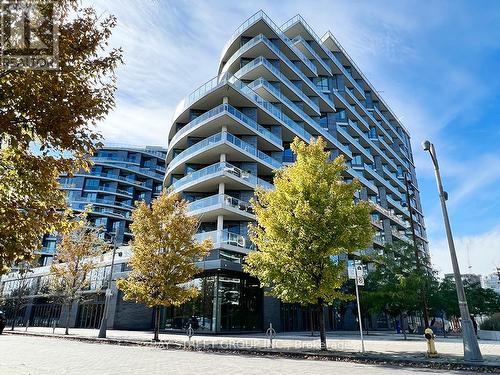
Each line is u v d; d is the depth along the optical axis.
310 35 53.97
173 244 19.52
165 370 9.16
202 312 27.09
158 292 19.48
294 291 14.52
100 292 33.25
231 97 36.34
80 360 11.08
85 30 5.32
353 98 59.91
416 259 26.03
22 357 11.68
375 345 17.00
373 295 26.73
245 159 35.22
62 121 4.78
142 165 86.56
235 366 9.99
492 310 41.94
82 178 76.25
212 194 35.12
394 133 78.88
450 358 11.35
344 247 14.61
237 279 28.66
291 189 15.43
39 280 44.09
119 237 72.50
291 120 42.31
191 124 36.69
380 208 57.16
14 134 4.54
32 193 4.93
